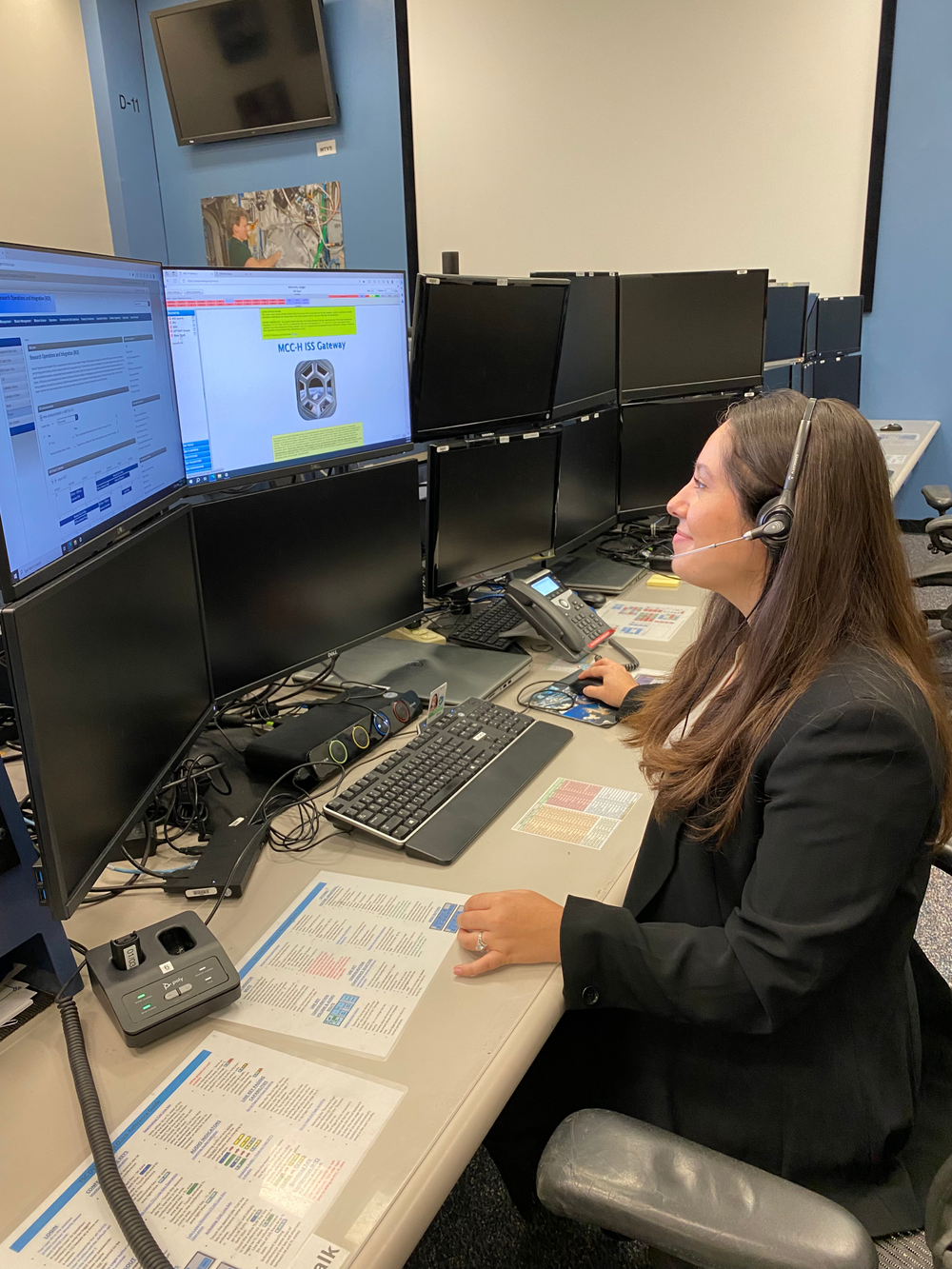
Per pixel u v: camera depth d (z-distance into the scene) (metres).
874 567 0.83
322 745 1.25
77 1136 0.69
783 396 0.90
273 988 0.85
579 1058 1.06
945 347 4.42
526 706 1.49
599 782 1.23
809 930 0.73
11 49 4.77
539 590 1.73
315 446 1.46
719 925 0.90
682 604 1.98
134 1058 0.77
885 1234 0.81
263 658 1.34
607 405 2.25
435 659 1.64
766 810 0.79
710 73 4.34
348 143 5.05
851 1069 0.85
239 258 5.55
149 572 1.04
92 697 0.87
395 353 1.59
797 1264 0.60
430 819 1.11
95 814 0.85
